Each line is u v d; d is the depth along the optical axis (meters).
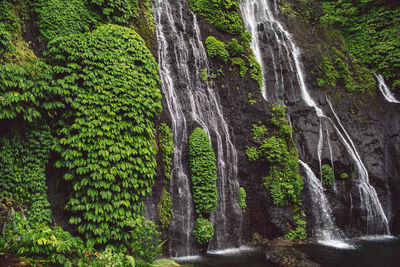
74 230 7.14
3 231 5.58
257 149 11.89
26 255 5.16
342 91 16.95
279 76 15.70
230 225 10.19
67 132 7.38
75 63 7.86
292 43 17.41
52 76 7.52
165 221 8.66
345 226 12.62
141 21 10.98
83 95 7.66
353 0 20.34
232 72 13.11
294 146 12.68
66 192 7.43
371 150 14.95
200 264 8.12
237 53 13.60
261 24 17.12
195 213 9.48
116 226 7.33
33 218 6.73
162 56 11.10
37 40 8.55
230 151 11.07
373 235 12.81
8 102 6.55
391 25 19.03
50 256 5.36
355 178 13.45
